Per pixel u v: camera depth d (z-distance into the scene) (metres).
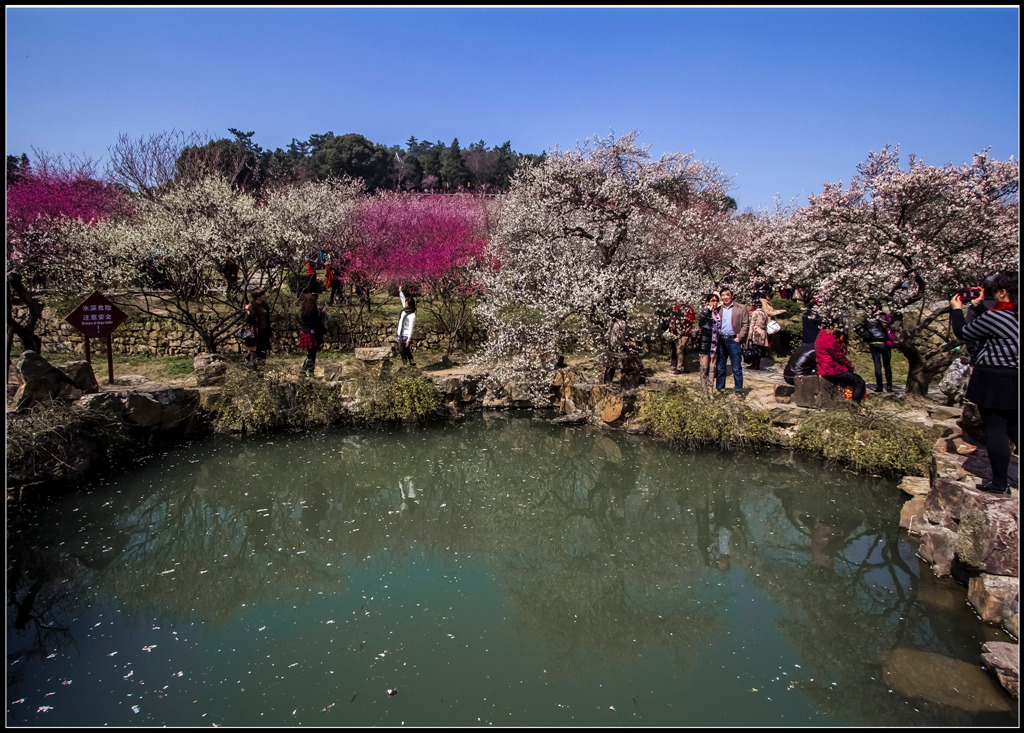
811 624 4.67
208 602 4.94
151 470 7.52
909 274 7.96
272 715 3.58
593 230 10.02
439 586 5.29
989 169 7.55
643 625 4.71
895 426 7.47
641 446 8.75
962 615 4.57
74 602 4.92
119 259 10.16
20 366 7.00
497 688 3.89
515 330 10.19
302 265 12.98
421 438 9.27
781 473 7.66
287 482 7.70
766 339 10.69
